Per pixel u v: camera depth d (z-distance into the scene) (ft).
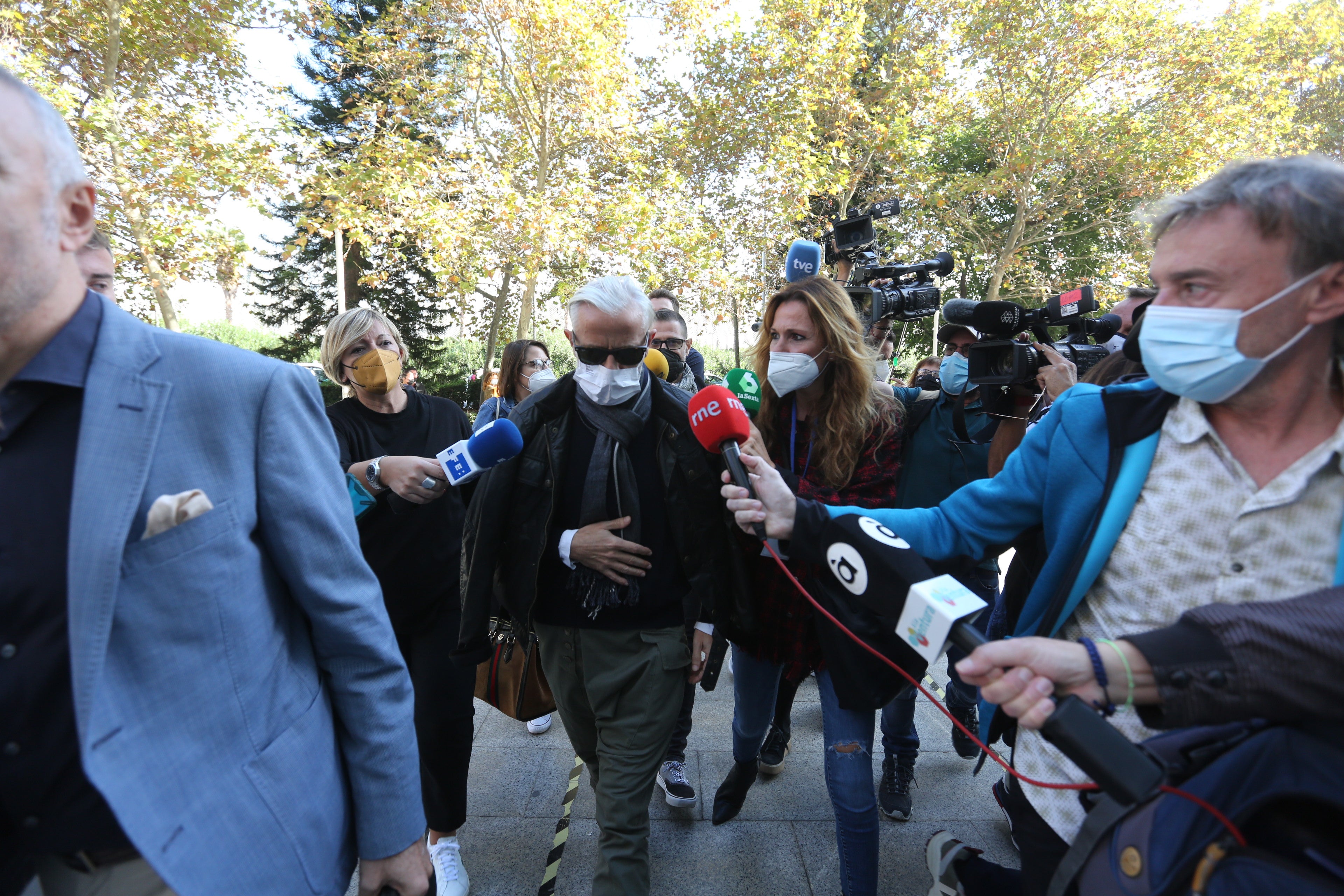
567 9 46.62
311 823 3.60
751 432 5.94
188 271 40.83
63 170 3.04
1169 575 3.55
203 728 3.21
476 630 6.57
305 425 3.70
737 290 59.11
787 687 9.27
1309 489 3.24
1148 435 3.73
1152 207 3.67
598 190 57.57
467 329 73.56
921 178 64.85
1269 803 2.67
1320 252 3.01
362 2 63.31
